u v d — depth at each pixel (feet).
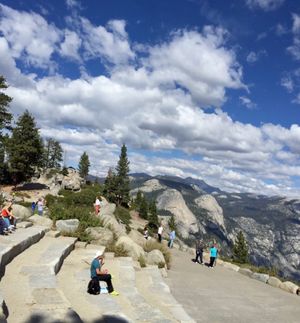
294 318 41.98
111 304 31.76
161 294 41.06
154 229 171.32
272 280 67.97
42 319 23.18
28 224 63.46
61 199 157.07
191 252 108.58
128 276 46.29
